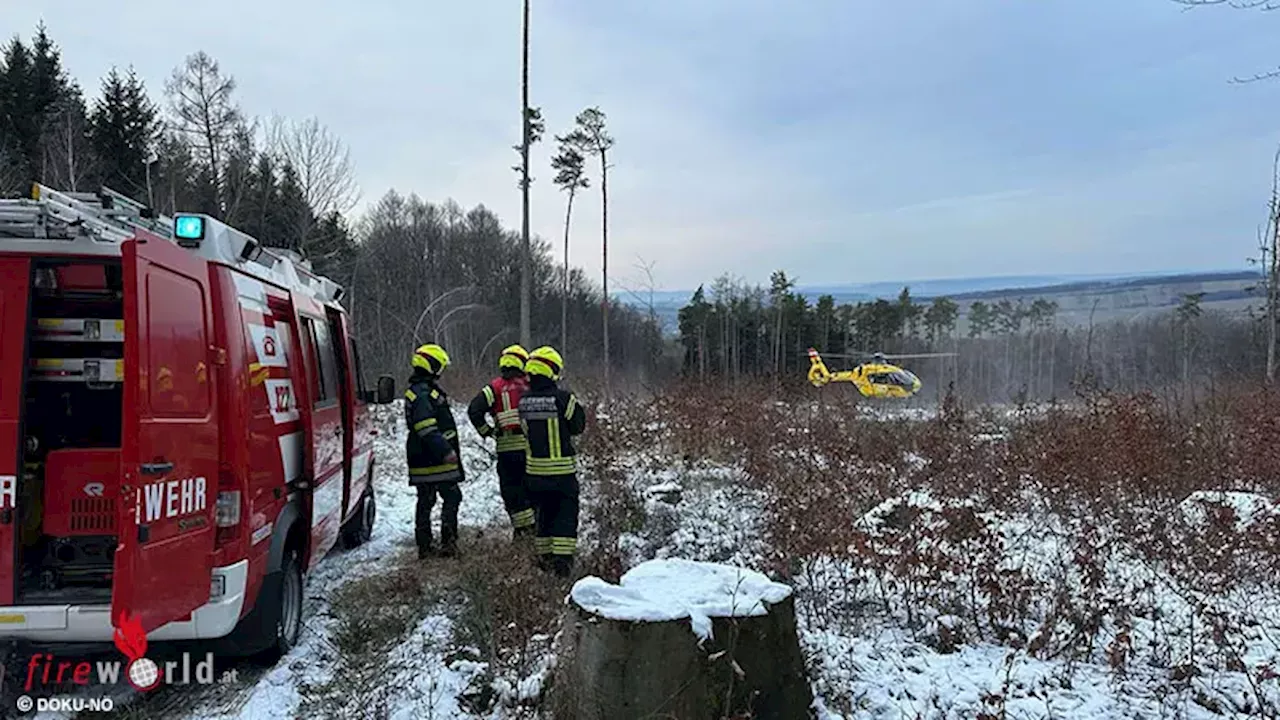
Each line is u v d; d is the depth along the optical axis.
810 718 3.77
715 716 3.45
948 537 6.14
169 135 34.66
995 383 31.27
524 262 24.23
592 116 35.84
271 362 4.92
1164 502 7.29
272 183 35.22
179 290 3.87
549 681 4.11
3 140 30.58
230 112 35.03
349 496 7.03
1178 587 5.69
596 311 62.72
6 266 3.98
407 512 9.74
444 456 7.06
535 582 5.50
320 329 6.48
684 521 7.97
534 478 6.26
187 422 3.85
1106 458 7.88
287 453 5.04
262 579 4.59
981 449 9.97
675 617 3.51
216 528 4.12
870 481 8.45
